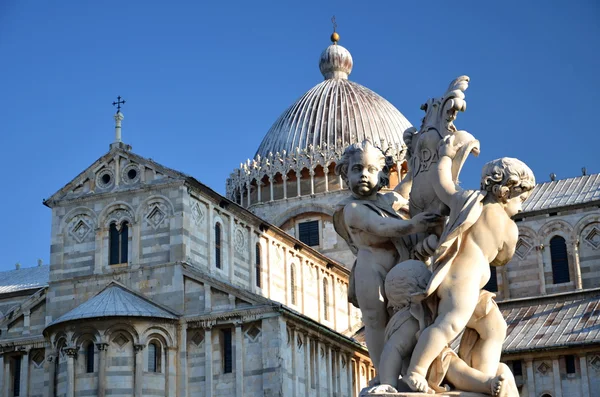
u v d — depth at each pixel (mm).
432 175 12430
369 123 86188
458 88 12703
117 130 69125
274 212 84625
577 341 60625
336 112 86875
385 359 11891
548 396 60719
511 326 65688
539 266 76375
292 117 88125
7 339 67625
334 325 81625
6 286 83938
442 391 11680
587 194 78438
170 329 63656
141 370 62062
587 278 75312
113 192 67938
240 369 62188
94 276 66938
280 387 61000
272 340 61906
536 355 61250
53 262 68312
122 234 67375
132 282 65875
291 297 76750
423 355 11570
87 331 62344
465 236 11969
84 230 68250
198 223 67438
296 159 84938
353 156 12828
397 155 82688
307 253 79125
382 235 12328
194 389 62844
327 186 84000
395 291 11977
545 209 76938
